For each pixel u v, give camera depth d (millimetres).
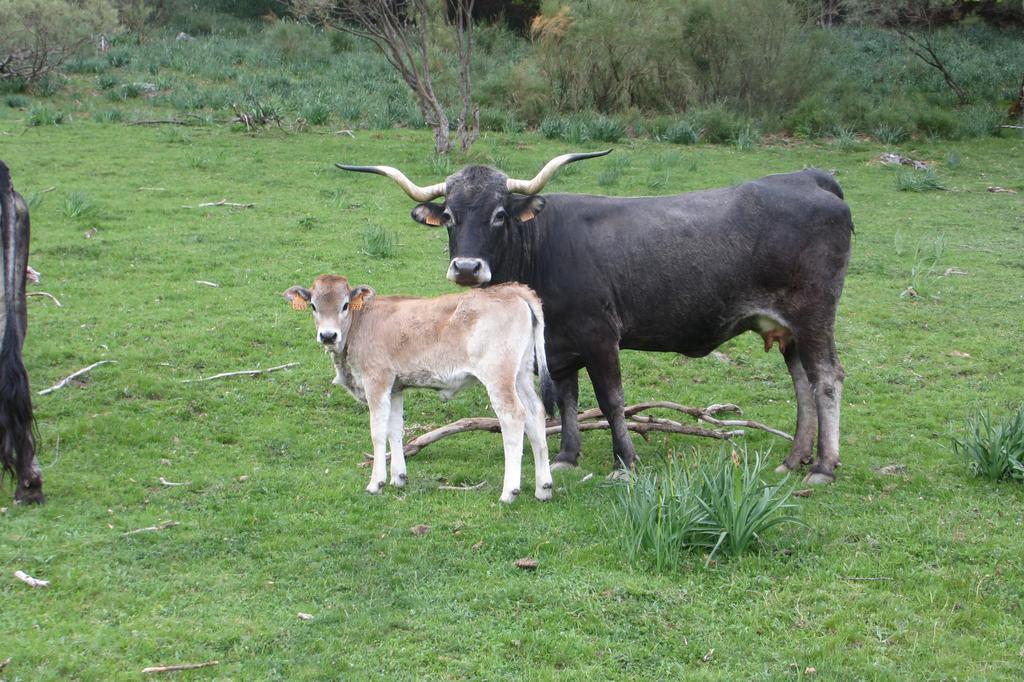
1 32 24172
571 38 25562
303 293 7027
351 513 6777
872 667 5086
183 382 9219
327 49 31641
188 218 14977
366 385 7047
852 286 13102
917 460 8086
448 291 12078
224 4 39188
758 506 6242
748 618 5512
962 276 13500
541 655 5152
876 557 6270
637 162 20109
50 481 7105
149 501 6898
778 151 22156
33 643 5078
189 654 5074
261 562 6074
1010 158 21875
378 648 5180
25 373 6543
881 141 23438
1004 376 10203
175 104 24203
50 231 13875
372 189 17234
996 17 36531
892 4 28844
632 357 10703
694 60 25984
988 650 5258
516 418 6797
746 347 11086
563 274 7617
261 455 7902
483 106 25234
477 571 5996
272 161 19016
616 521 6551
